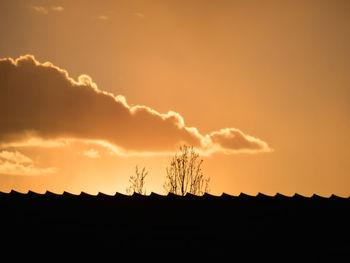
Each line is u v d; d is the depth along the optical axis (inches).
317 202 845.8
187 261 709.9
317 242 750.5
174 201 831.1
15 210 778.8
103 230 751.7
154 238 741.3
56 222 761.0
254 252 729.6
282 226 775.7
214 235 751.7
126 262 705.6
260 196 861.2
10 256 705.6
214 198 848.9
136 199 836.0
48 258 708.0
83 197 832.9
